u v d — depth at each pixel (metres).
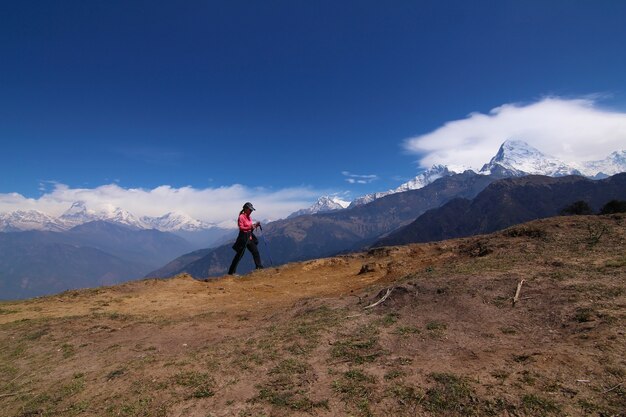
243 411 5.41
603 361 5.37
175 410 5.65
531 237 13.66
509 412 4.61
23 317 12.71
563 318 7.05
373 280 15.68
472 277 9.72
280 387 6.00
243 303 14.07
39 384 7.27
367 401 5.29
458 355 6.35
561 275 9.15
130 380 6.88
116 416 5.68
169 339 9.70
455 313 8.09
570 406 4.55
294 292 15.71
